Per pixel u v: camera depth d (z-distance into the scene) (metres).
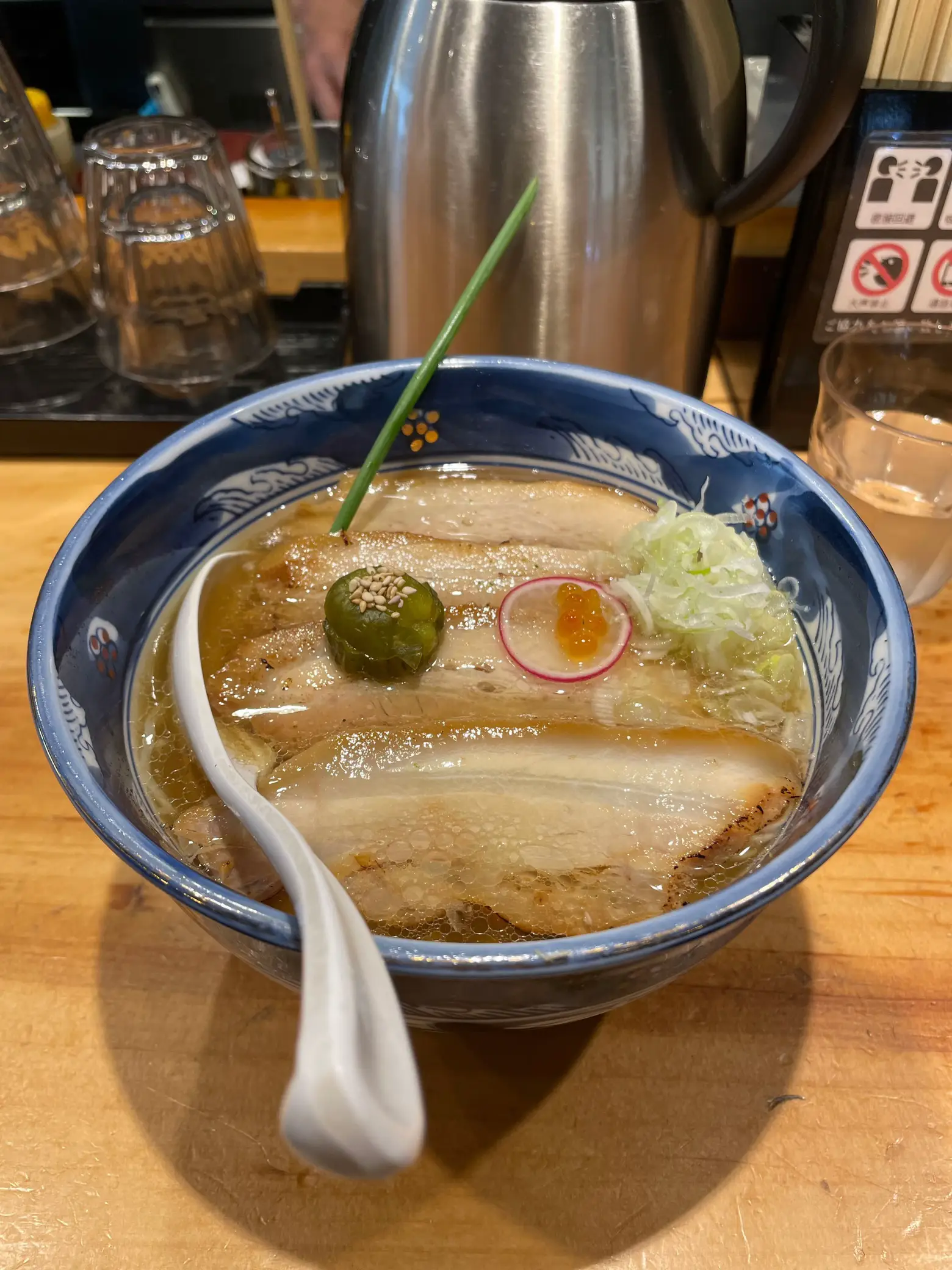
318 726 0.24
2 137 0.38
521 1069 0.21
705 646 0.25
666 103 0.29
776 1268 0.19
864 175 0.31
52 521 0.34
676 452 0.27
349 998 0.13
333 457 0.28
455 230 0.31
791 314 0.35
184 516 0.25
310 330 0.41
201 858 0.21
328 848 0.21
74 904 0.24
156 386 0.37
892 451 0.33
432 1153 0.20
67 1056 0.21
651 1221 0.19
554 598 0.26
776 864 0.16
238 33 0.58
